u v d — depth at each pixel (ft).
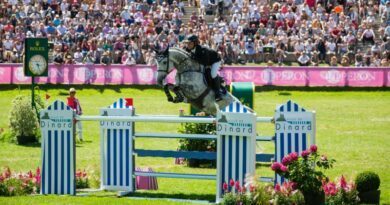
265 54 177.37
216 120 63.41
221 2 193.88
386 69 163.12
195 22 185.37
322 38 180.14
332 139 107.34
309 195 57.77
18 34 181.06
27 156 93.56
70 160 67.97
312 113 62.80
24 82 165.89
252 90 98.27
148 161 91.71
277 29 184.34
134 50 175.11
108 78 165.78
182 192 70.18
